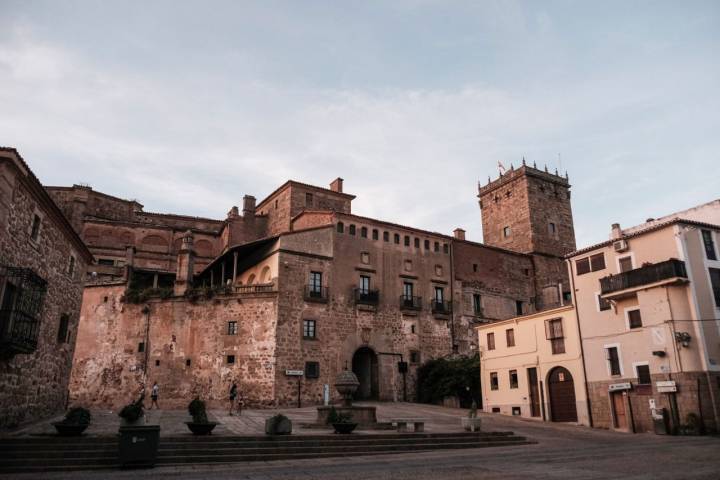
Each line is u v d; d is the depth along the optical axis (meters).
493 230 65.50
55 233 23.70
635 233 32.41
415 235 50.53
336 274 44.91
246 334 41.06
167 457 17.30
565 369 35.38
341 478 13.77
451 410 40.03
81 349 42.78
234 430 23.64
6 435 18.23
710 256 30.86
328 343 42.84
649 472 14.57
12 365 20.00
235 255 44.53
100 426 23.73
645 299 30.70
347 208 56.19
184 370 41.06
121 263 52.81
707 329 29.09
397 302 47.56
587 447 22.77
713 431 27.52
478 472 14.80
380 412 36.44
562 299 46.81
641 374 30.84
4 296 18.64
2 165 17.98
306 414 33.31
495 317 53.75
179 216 59.72
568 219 64.25
